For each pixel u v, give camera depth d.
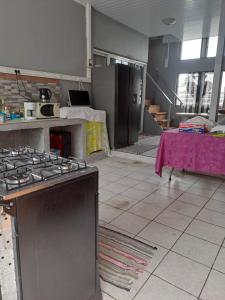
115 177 3.46
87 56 4.66
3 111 3.18
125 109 4.83
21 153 1.49
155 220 2.25
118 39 5.48
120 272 1.59
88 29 4.52
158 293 1.42
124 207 2.51
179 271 1.60
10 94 3.40
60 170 1.12
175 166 3.11
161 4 4.35
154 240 1.94
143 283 1.50
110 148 4.78
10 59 3.36
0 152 1.50
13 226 0.87
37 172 1.09
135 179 3.39
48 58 3.91
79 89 4.58
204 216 2.35
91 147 4.31
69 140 4.02
